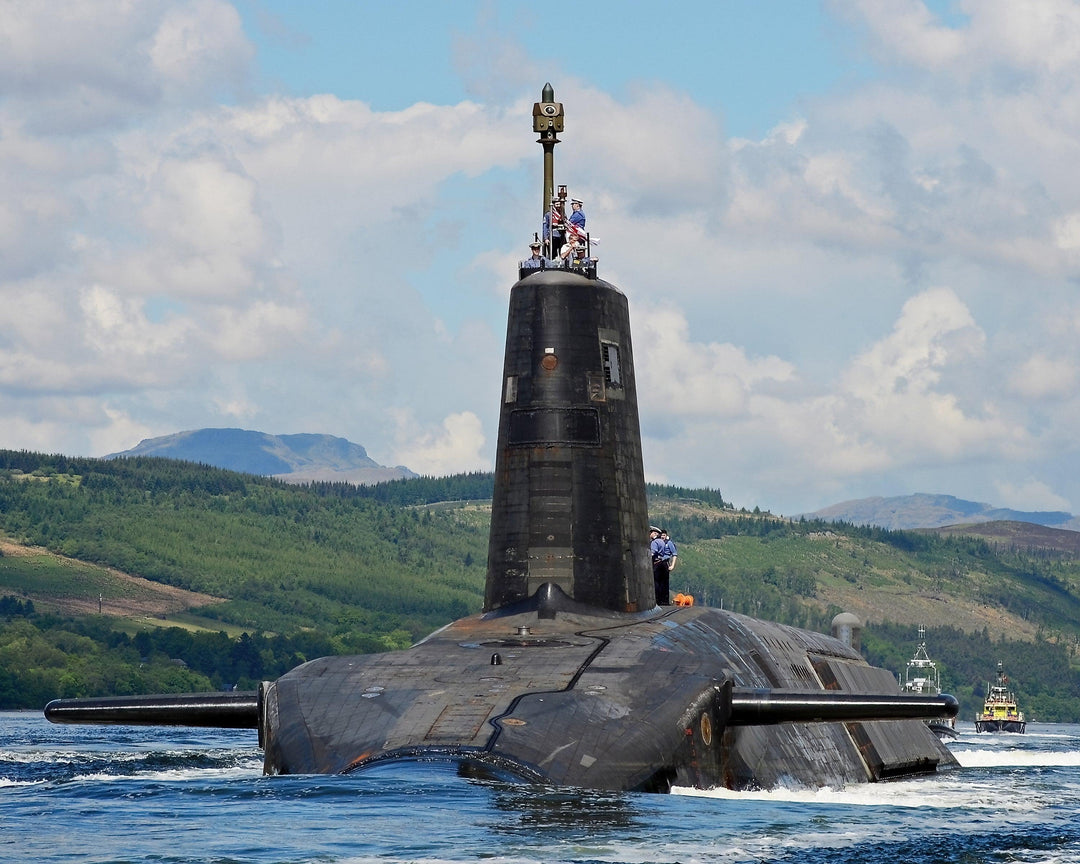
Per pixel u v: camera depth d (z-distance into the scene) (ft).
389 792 214.28
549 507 311.88
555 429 314.55
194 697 277.23
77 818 202.18
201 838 186.50
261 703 272.10
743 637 341.21
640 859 182.39
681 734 255.29
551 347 317.63
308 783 225.35
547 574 309.83
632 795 232.32
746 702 273.13
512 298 325.01
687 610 343.26
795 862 190.29
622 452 321.52
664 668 273.13
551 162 333.83
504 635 295.07
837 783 328.90
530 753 233.76
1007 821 248.11
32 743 535.60
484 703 250.57
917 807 272.51
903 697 266.77
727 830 208.44
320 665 282.15
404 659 278.67
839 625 495.41
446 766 227.81
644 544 325.83
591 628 301.22
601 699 255.70
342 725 249.34
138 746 509.35
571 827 198.70
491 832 191.93
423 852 179.93
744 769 278.26
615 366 323.78
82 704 277.44
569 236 328.49
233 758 400.67
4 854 177.78
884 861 195.42
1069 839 225.56
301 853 178.50
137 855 176.96
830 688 374.84
